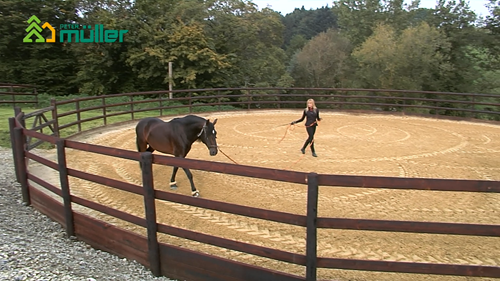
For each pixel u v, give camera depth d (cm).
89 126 1345
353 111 1806
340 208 597
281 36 3203
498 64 2978
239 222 542
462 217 570
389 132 1302
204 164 368
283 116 1689
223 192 669
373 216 570
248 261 442
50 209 554
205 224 534
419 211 589
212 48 2445
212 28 2689
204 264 384
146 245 420
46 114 1598
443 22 3023
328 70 3734
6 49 2512
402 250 468
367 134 1258
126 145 1062
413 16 3822
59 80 2652
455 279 411
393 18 3844
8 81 2556
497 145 1102
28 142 830
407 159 923
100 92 2388
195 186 701
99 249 472
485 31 2931
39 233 501
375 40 3041
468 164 885
